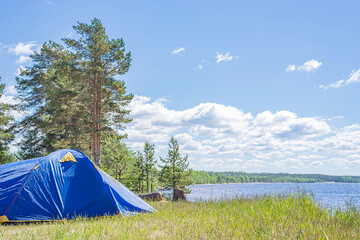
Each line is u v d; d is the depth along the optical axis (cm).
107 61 2623
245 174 18850
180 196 1798
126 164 3162
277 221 595
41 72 3186
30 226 708
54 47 3195
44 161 904
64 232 547
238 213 737
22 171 880
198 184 13800
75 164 936
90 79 2561
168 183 2783
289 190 932
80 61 2616
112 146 3117
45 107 2992
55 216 816
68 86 2403
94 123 2508
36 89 3114
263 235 476
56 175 886
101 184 916
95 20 2570
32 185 841
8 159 3008
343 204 698
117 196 923
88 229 573
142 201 999
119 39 2606
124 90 2594
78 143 2577
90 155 2717
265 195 978
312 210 707
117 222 718
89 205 870
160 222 688
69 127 2808
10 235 581
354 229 525
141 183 3478
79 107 2639
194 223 619
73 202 859
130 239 496
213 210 863
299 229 473
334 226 545
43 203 824
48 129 2575
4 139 2883
